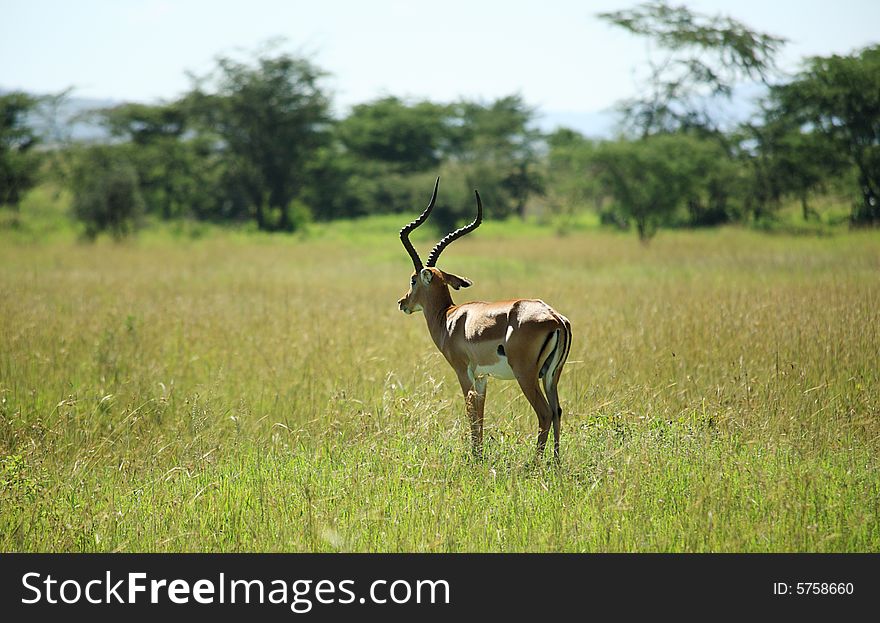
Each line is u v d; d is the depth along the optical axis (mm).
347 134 160000
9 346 28438
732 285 45062
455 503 15703
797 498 15117
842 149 96938
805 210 103875
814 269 52625
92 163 128500
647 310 33625
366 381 24547
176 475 17859
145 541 14977
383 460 17984
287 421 21578
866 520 14445
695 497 15430
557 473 16922
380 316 35906
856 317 27547
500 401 22656
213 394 23109
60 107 144125
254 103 134250
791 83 101562
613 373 23750
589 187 102750
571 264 65062
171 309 37469
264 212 142875
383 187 146250
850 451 17703
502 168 140000
